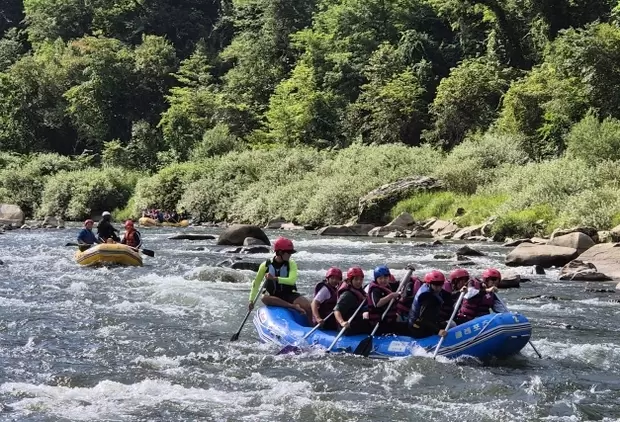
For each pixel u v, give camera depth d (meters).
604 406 7.67
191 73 64.31
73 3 81.12
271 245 25.12
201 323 11.55
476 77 42.56
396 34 57.09
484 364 9.24
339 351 9.52
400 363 8.95
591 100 33.50
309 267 18.31
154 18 80.69
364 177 34.34
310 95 51.38
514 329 9.23
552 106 34.34
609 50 33.28
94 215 46.78
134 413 7.30
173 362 9.24
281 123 51.53
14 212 39.56
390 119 46.50
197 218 41.28
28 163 53.16
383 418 7.21
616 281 16.09
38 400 7.62
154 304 13.05
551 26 46.25
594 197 23.66
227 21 78.56
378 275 9.73
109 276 16.59
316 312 9.94
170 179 43.94
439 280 9.43
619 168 25.81
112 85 65.81
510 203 26.70
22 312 12.09
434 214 29.86
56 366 8.98
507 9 49.12
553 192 25.97
